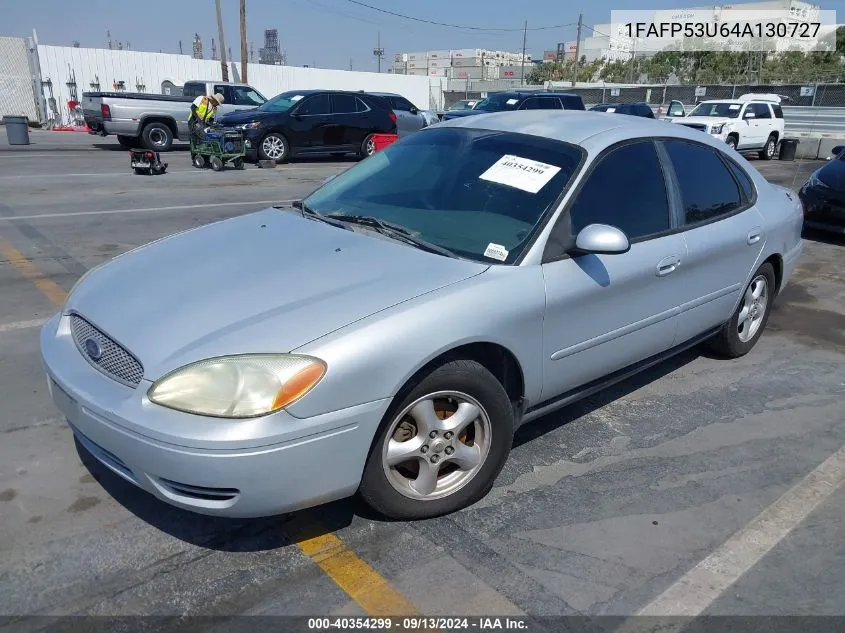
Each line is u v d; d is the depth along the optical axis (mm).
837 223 8820
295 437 2406
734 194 4457
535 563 2750
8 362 4332
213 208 9828
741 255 4375
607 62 76125
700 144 4270
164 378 2424
